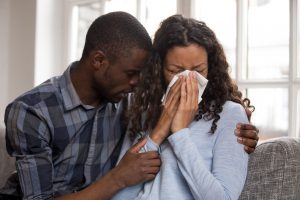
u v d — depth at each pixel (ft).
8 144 3.90
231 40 6.12
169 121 3.45
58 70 8.44
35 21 8.01
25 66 8.21
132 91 3.85
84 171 4.08
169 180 3.29
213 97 3.58
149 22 7.21
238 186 3.13
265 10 5.74
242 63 5.99
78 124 4.03
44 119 3.83
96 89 4.00
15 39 8.39
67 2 8.36
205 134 3.40
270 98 5.70
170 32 3.44
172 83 3.43
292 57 5.40
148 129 3.77
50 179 3.80
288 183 3.40
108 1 7.82
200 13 6.43
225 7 6.16
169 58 3.44
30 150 3.75
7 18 8.49
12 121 3.76
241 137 3.36
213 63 3.61
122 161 3.62
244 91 5.97
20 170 3.72
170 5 6.85
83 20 8.25
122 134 4.28
